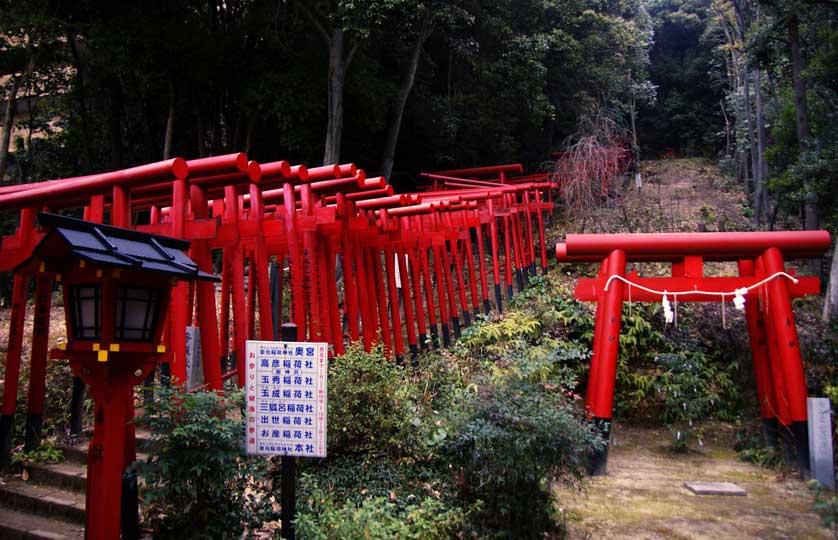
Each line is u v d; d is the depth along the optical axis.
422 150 20.83
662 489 7.29
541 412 5.24
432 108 18.52
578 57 20.14
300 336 6.69
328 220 7.21
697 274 8.50
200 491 4.42
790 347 8.14
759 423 9.96
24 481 5.96
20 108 16.47
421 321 10.91
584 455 5.77
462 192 13.61
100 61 13.77
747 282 8.37
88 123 15.59
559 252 8.62
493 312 12.84
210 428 4.25
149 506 5.13
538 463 5.11
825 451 7.57
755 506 6.75
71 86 15.34
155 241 4.34
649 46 27.00
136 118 16.56
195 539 4.39
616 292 8.27
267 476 5.57
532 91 18.42
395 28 13.76
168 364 7.08
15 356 6.53
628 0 25.92
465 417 5.51
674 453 8.97
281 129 15.49
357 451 5.84
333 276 8.45
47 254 4.02
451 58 19.25
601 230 17.66
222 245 6.42
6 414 6.33
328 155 14.10
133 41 12.70
